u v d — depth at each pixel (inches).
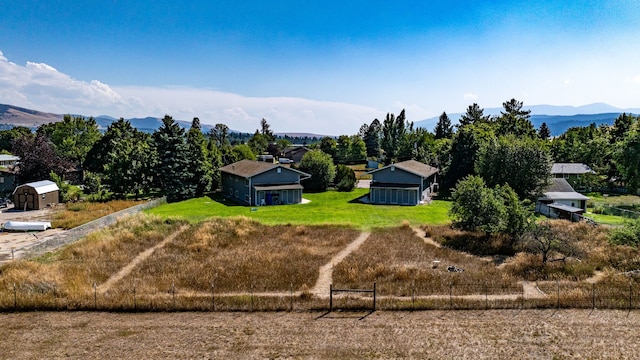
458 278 922.1
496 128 4023.1
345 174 2672.2
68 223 1504.7
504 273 955.3
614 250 1108.5
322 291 867.4
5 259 1076.5
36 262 1015.0
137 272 980.6
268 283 906.7
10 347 645.3
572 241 1136.8
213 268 1005.2
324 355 619.2
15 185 2363.4
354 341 660.1
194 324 722.8
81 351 633.0
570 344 649.0
